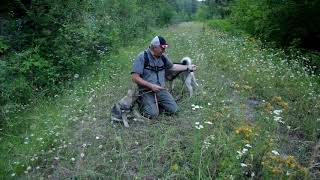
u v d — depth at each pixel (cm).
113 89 632
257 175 374
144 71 519
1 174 418
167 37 1396
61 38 748
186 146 432
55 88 672
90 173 386
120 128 491
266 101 595
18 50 725
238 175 365
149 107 514
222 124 457
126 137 465
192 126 473
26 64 661
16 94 617
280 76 696
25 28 762
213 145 404
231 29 1569
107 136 469
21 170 421
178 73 572
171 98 527
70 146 443
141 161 404
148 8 2133
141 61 512
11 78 636
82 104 568
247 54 874
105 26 1026
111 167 400
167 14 3250
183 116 516
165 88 539
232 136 414
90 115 530
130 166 405
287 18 1115
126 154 420
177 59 809
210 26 2014
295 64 805
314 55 967
